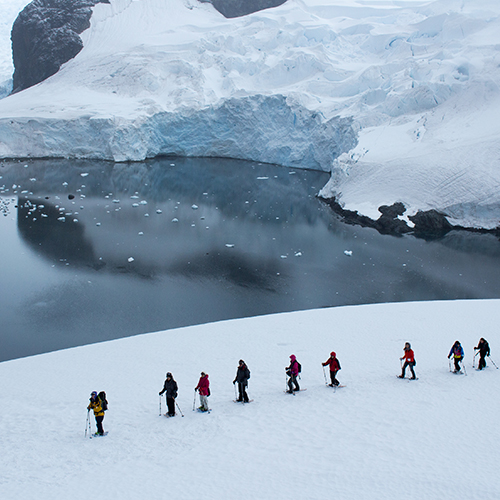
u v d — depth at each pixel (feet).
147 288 112.88
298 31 298.15
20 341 88.63
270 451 38.93
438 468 35.12
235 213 175.32
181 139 276.00
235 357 64.08
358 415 44.32
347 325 76.59
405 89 209.97
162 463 38.14
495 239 148.77
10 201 182.39
